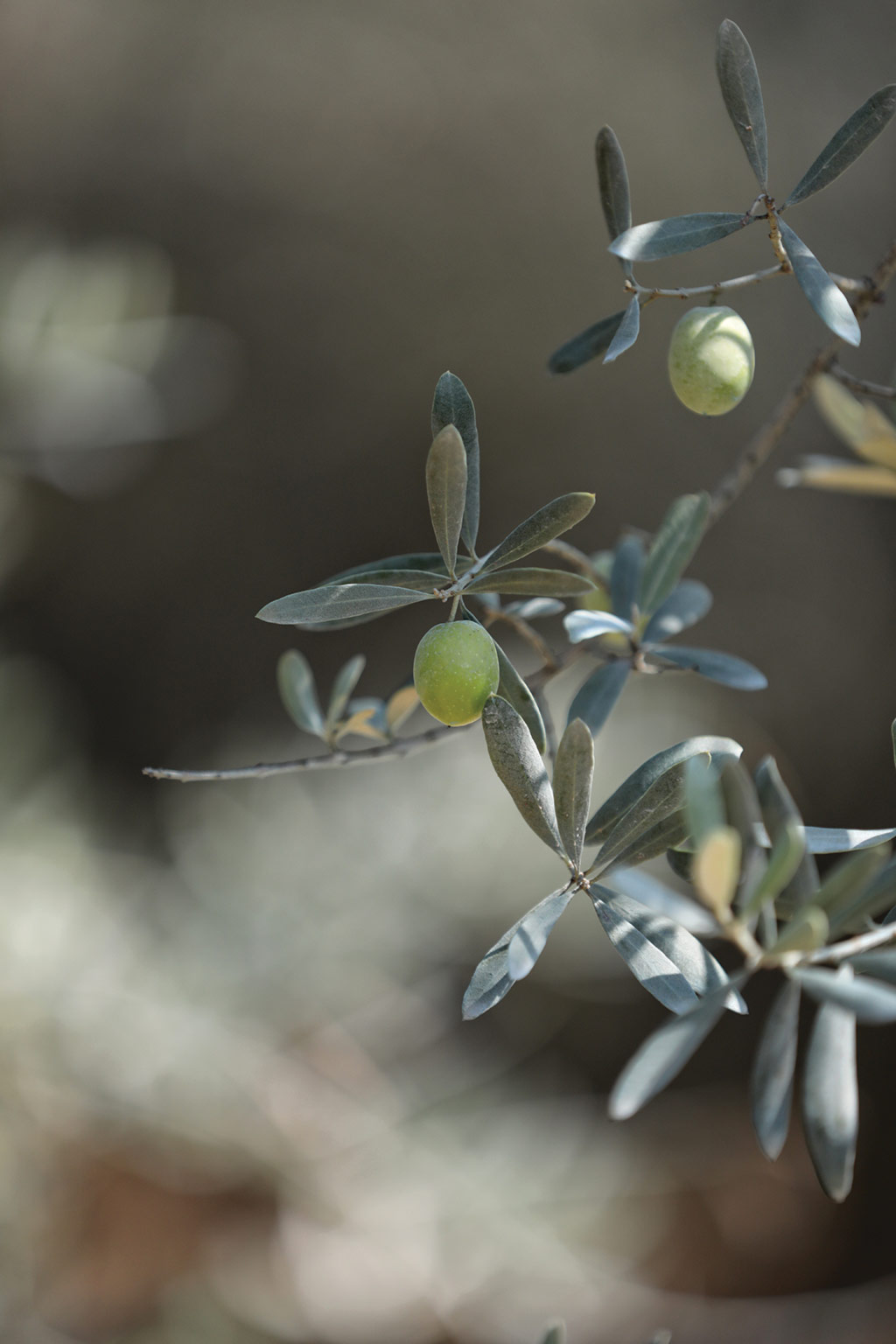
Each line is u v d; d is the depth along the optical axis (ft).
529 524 1.76
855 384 2.03
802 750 8.55
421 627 9.28
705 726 6.32
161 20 8.58
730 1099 7.39
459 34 8.80
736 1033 7.66
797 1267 6.66
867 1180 7.18
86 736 8.89
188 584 9.42
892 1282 6.50
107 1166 4.18
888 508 8.73
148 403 4.98
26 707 4.79
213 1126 4.13
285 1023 4.57
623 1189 5.15
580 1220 4.63
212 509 9.33
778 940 1.60
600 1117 7.02
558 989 6.52
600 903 1.72
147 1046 4.14
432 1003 5.04
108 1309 4.13
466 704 1.76
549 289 9.13
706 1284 6.37
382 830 4.79
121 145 8.86
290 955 4.59
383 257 9.23
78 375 4.69
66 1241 4.06
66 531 8.73
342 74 8.85
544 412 9.13
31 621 8.99
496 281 9.18
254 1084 4.22
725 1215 6.59
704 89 8.61
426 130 8.98
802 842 1.61
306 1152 4.26
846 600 8.73
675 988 1.70
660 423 8.95
